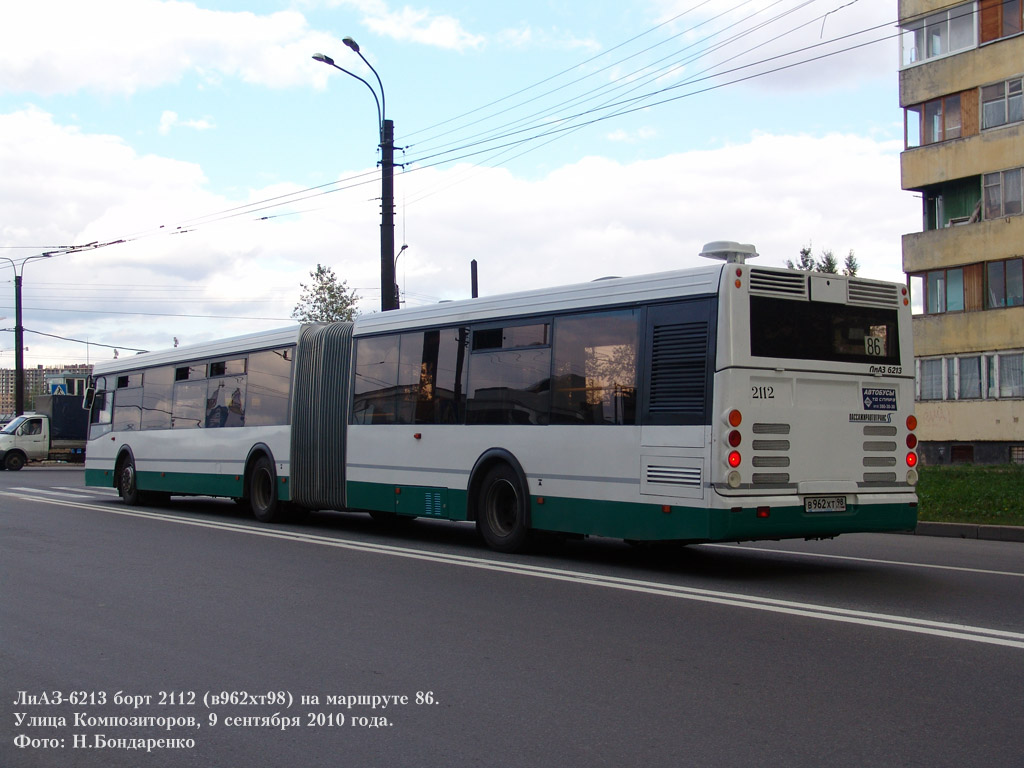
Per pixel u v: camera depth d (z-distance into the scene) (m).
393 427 13.05
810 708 5.11
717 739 4.65
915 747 4.51
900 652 6.24
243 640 6.79
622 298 10.03
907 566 10.18
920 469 23.56
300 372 14.95
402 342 13.10
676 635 6.77
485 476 11.63
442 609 7.78
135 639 6.85
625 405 9.86
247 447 15.93
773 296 9.25
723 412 8.89
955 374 32.38
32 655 6.43
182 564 10.38
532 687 5.57
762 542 12.71
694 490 9.07
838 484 9.43
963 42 32.34
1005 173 31.25
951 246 32.59
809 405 9.34
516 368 11.26
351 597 8.34
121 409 20.03
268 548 11.77
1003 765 4.29
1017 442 30.89
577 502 10.30
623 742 4.64
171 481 18.06
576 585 8.87
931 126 33.22
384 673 5.91
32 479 31.33
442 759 4.48
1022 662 5.98
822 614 7.44
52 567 10.20
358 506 13.57
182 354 18.14
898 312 10.02
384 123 21.80
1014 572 9.68
